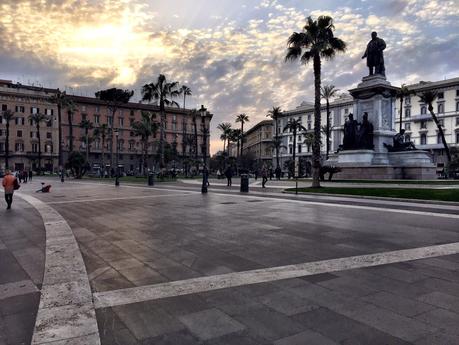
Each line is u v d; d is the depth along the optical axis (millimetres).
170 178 55719
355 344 3385
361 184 29625
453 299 4516
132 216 12180
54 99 72000
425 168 37625
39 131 93062
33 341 3494
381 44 40000
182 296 4691
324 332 3637
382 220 11086
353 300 4504
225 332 3664
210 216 12078
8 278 5590
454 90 82000
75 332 3682
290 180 45938
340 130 101500
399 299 4527
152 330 3727
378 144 39406
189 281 5312
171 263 6312
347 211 13281
